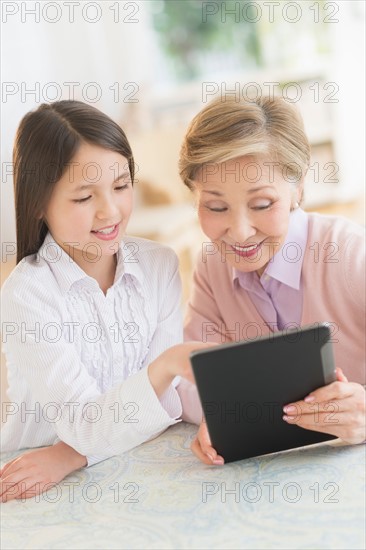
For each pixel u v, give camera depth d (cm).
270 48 471
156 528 81
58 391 106
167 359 97
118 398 100
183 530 80
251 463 94
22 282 110
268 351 86
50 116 103
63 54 393
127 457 102
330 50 431
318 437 95
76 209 104
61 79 393
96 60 411
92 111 105
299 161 107
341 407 91
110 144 104
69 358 108
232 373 86
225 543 76
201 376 86
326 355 89
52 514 89
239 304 127
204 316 131
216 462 93
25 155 105
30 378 109
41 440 117
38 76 356
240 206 104
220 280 128
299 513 80
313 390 91
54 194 104
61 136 102
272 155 104
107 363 118
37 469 97
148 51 471
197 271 132
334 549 72
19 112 320
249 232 105
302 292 121
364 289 116
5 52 319
